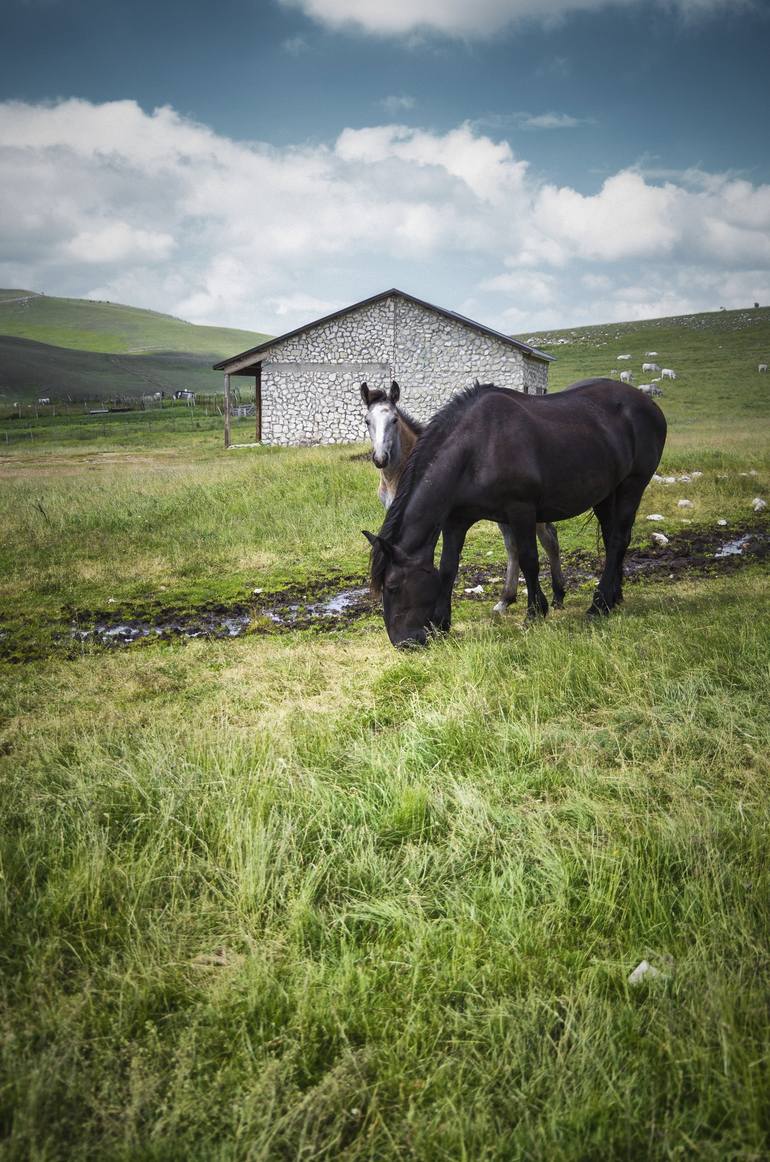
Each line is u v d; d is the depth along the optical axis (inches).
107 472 858.8
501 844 120.9
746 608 246.2
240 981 93.2
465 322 1075.9
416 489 229.8
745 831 118.5
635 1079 76.5
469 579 359.6
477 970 94.0
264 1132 71.7
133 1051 84.0
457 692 181.9
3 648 266.7
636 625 232.7
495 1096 77.1
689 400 1711.4
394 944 101.2
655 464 289.4
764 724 154.5
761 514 502.9
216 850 122.1
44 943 99.6
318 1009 87.7
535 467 241.1
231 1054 84.4
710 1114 73.4
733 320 3348.9
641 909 103.2
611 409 272.8
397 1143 72.7
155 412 2349.9
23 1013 88.7
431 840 126.3
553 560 291.6
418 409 1106.7
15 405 3051.2
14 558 403.2
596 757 149.6
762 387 1855.3
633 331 3395.7
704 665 187.8
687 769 142.3
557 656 199.8
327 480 558.6
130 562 397.4
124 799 137.5
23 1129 72.0
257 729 174.7
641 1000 89.9
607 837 122.3
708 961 91.7
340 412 1116.5
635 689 176.7
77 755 159.9
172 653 252.5
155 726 177.5
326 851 122.2
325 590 346.9
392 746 158.2
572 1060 79.2
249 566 394.6
